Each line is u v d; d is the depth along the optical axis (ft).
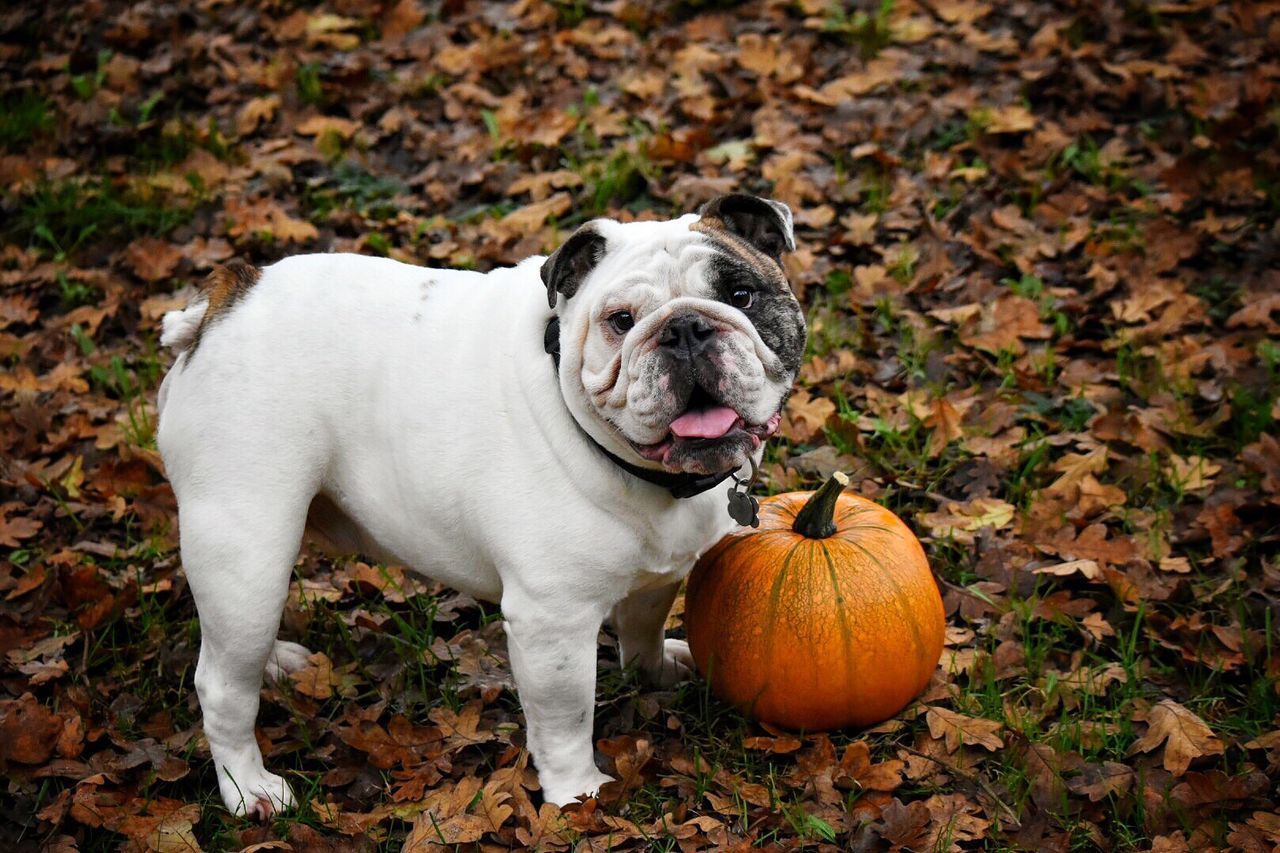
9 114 23.72
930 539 14.16
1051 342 17.16
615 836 10.73
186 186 21.66
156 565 14.69
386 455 10.78
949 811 10.91
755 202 10.21
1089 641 12.82
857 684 11.36
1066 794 10.91
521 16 26.35
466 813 11.15
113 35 25.77
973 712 11.94
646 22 25.52
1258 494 14.25
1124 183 20.01
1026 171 20.59
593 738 12.24
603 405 9.57
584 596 10.43
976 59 23.25
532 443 10.19
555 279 9.77
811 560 11.43
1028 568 13.73
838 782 11.21
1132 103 21.88
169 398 11.09
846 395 16.61
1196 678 12.25
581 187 20.86
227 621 10.76
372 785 11.80
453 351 10.58
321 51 25.64
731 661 11.59
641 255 9.67
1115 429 15.35
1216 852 10.35
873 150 20.89
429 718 12.45
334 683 13.03
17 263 20.11
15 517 15.49
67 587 14.02
